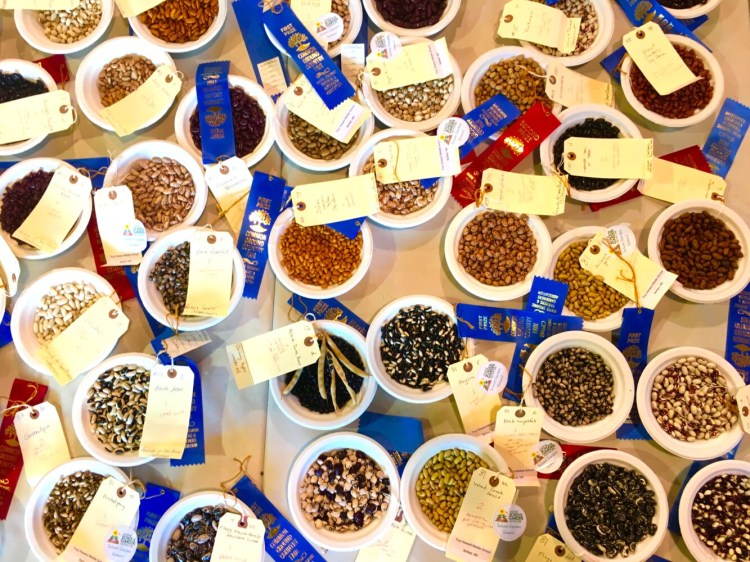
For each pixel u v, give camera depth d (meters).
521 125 0.91
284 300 0.92
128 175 0.91
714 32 0.99
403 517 0.86
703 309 0.92
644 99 0.94
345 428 0.89
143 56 0.95
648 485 0.85
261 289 0.92
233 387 0.90
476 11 0.98
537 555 0.84
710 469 0.85
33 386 0.90
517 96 0.93
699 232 0.90
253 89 0.93
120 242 0.88
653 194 0.92
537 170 0.94
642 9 0.97
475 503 0.82
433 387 0.88
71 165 0.93
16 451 0.89
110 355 0.90
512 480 0.82
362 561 0.86
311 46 0.91
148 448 0.83
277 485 0.88
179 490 0.88
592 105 0.92
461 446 0.85
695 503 0.86
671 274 0.86
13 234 0.88
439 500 0.85
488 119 0.91
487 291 0.88
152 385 0.84
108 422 0.86
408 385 0.88
